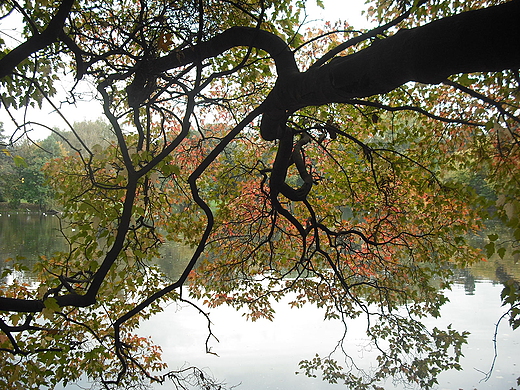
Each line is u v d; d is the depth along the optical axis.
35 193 40.66
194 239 7.12
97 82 4.67
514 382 8.10
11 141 2.74
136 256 4.07
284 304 13.74
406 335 5.83
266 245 7.82
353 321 11.91
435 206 5.72
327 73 2.29
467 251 5.91
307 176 4.96
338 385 8.40
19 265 3.69
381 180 6.44
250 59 5.62
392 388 7.82
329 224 7.54
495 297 13.12
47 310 2.85
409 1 3.81
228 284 7.32
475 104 5.46
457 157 5.70
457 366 5.58
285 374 8.75
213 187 7.88
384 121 6.76
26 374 4.43
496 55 1.53
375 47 1.99
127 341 6.43
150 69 3.80
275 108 3.04
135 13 4.63
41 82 4.19
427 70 1.76
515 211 2.38
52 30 2.52
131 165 3.01
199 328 11.45
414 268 6.47
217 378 8.52
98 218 3.55
